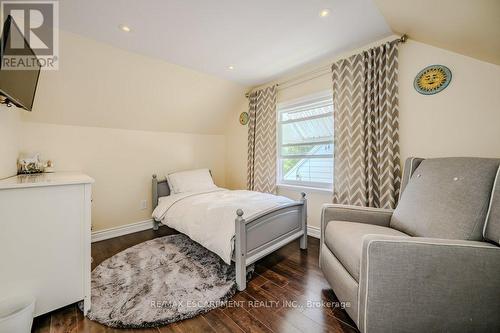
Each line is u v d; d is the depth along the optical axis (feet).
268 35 6.82
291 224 7.39
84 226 4.60
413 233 4.72
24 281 4.00
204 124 12.19
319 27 6.46
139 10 5.50
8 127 5.76
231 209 6.49
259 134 11.25
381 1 5.20
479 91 5.65
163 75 8.92
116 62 7.65
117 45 7.22
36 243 4.10
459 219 3.97
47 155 7.75
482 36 4.51
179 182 10.12
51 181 4.26
